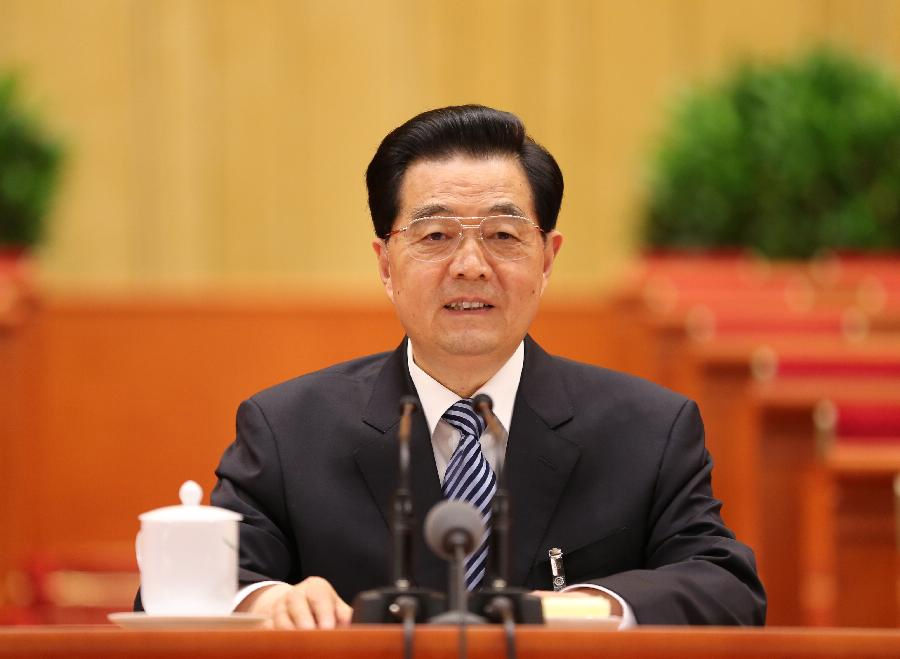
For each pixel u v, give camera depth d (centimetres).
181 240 2481
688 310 1563
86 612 1423
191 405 1617
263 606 601
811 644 479
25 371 1480
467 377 689
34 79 2450
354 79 2523
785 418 1156
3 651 476
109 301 1616
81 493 1598
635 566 687
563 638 474
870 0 2531
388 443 688
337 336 1633
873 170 1855
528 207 674
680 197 1881
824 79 1928
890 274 1795
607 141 2536
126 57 2478
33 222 1789
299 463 696
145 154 2478
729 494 1239
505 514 538
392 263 682
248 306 1628
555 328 1672
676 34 2544
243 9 2506
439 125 674
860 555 1045
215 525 552
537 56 2545
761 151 1867
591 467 692
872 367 1225
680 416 712
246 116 2503
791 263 1852
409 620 482
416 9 2536
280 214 2505
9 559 1368
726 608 617
